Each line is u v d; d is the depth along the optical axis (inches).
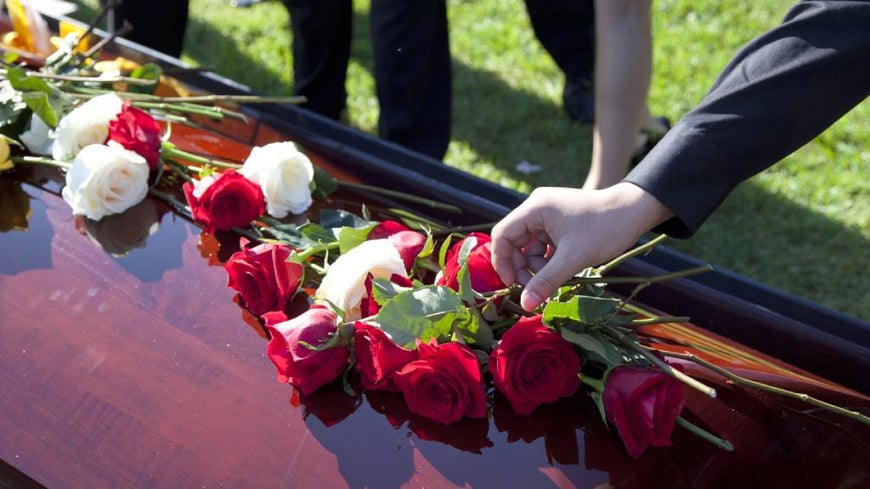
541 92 130.6
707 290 50.9
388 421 38.6
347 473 36.3
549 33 120.6
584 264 37.3
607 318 37.9
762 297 51.9
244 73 130.9
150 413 39.3
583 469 36.6
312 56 109.3
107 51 74.4
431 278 45.8
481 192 59.2
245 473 36.5
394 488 35.7
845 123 120.6
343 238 43.9
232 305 44.9
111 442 38.4
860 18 37.3
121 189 51.9
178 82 71.2
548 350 37.1
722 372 39.2
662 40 140.9
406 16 93.0
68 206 52.7
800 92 37.6
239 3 152.4
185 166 55.7
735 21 146.7
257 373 40.9
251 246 49.4
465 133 120.2
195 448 37.7
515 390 37.3
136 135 52.8
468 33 145.9
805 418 40.5
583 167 114.0
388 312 36.7
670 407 36.0
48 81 58.4
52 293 45.9
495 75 134.7
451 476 36.2
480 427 38.4
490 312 39.6
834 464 38.7
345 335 38.8
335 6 104.7
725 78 39.6
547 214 37.9
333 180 54.9
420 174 60.2
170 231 50.8
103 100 54.1
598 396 37.2
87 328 43.7
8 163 54.4
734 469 37.5
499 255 39.6
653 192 37.5
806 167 113.9
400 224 50.1
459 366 36.7
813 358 48.8
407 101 98.3
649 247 41.8
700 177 37.8
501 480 36.0
